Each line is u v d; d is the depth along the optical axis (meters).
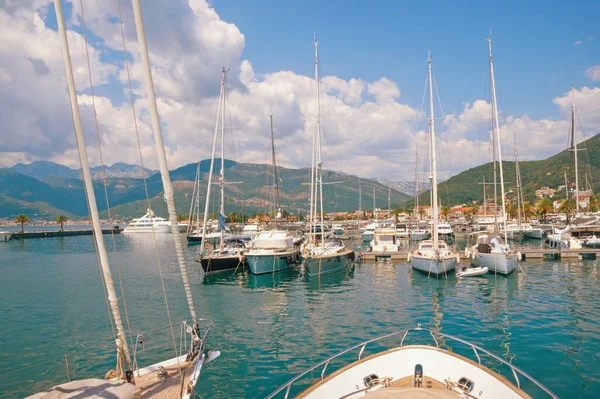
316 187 40.31
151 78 8.30
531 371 13.68
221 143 41.88
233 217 112.06
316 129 39.44
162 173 8.93
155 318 21.52
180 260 10.09
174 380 9.65
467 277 32.44
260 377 13.60
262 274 35.00
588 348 15.72
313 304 24.14
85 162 7.59
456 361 10.18
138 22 8.02
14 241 96.88
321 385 9.47
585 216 65.00
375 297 25.81
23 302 26.05
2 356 16.16
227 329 19.09
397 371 10.13
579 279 30.73
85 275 37.88
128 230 130.12
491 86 38.41
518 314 20.83
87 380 7.15
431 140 35.88
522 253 43.25
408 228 84.31
